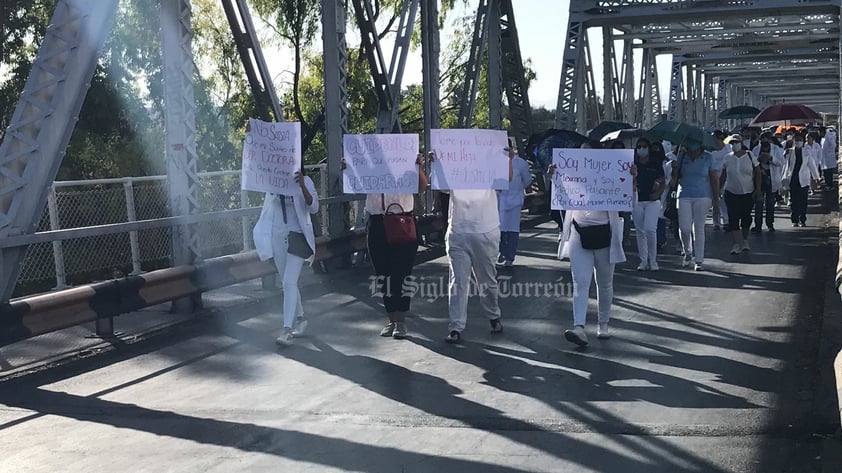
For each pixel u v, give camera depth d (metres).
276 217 9.24
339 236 14.36
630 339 9.15
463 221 9.13
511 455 5.71
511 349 8.82
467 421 6.45
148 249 14.77
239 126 31.86
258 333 9.84
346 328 10.04
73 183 12.30
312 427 6.39
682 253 15.73
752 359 8.16
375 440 6.07
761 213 19.53
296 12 32.38
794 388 7.14
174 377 7.93
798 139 20.92
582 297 8.80
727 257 15.55
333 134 14.58
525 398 7.03
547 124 39.31
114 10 9.03
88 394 7.42
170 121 10.75
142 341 9.46
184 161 10.80
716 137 15.80
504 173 9.02
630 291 12.18
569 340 8.75
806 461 5.47
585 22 28.83
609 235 8.82
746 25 36.75
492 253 9.28
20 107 8.55
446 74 40.84
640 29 37.75
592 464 5.51
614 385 7.37
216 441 6.12
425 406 6.86
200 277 10.85
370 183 9.34
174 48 10.67
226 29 32.25
